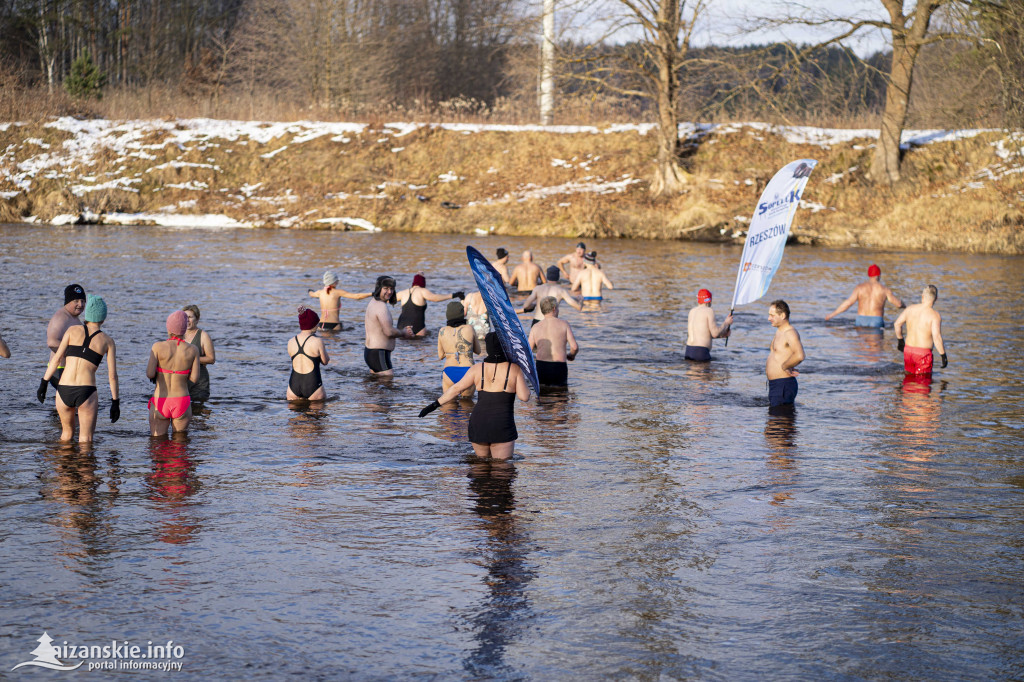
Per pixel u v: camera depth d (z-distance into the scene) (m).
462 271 23.30
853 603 5.31
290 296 18.67
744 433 9.39
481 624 5.02
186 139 39.41
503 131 40.00
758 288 12.62
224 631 4.90
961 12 30.91
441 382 11.73
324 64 49.59
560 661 4.61
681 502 7.17
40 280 19.56
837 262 27.12
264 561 5.87
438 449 8.67
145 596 5.31
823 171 36.09
